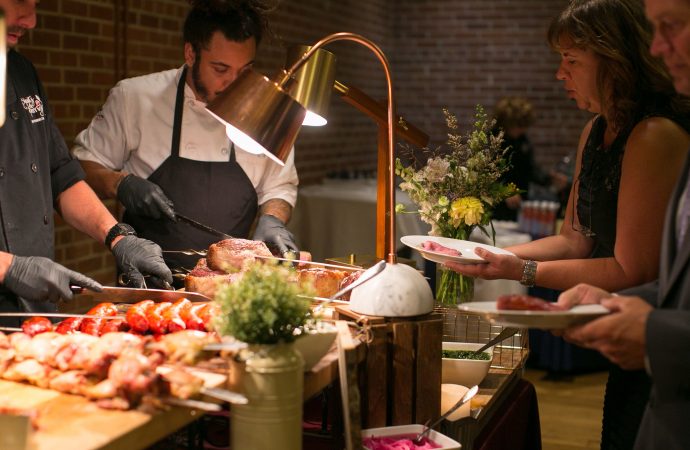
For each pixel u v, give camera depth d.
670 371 1.46
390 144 1.95
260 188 3.04
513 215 6.29
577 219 2.49
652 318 1.48
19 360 1.59
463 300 2.45
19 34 2.11
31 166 2.26
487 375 2.29
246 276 1.53
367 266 2.48
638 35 2.08
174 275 2.36
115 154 2.91
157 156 2.90
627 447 2.05
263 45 5.97
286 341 1.51
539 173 6.80
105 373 1.49
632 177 2.05
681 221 1.59
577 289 1.68
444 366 2.14
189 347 1.56
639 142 2.04
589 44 2.11
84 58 4.26
